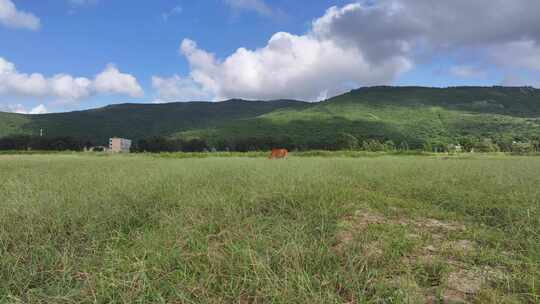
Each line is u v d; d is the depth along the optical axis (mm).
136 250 3221
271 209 4852
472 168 11016
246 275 2584
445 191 6344
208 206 4812
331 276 2625
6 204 4676
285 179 7246
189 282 2568
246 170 9883
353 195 5961
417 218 4703
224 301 2379
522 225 4031
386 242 3459
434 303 2373
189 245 3322
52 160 17547
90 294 2438
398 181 7746
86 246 3373
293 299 2266
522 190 6152
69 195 5336
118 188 6051
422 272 2834
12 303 2322
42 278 2713
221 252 3193
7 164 13398
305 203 5070
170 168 10781
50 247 3223
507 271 2898
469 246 3555
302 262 2883
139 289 2400
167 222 4008
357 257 2949
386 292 2443
